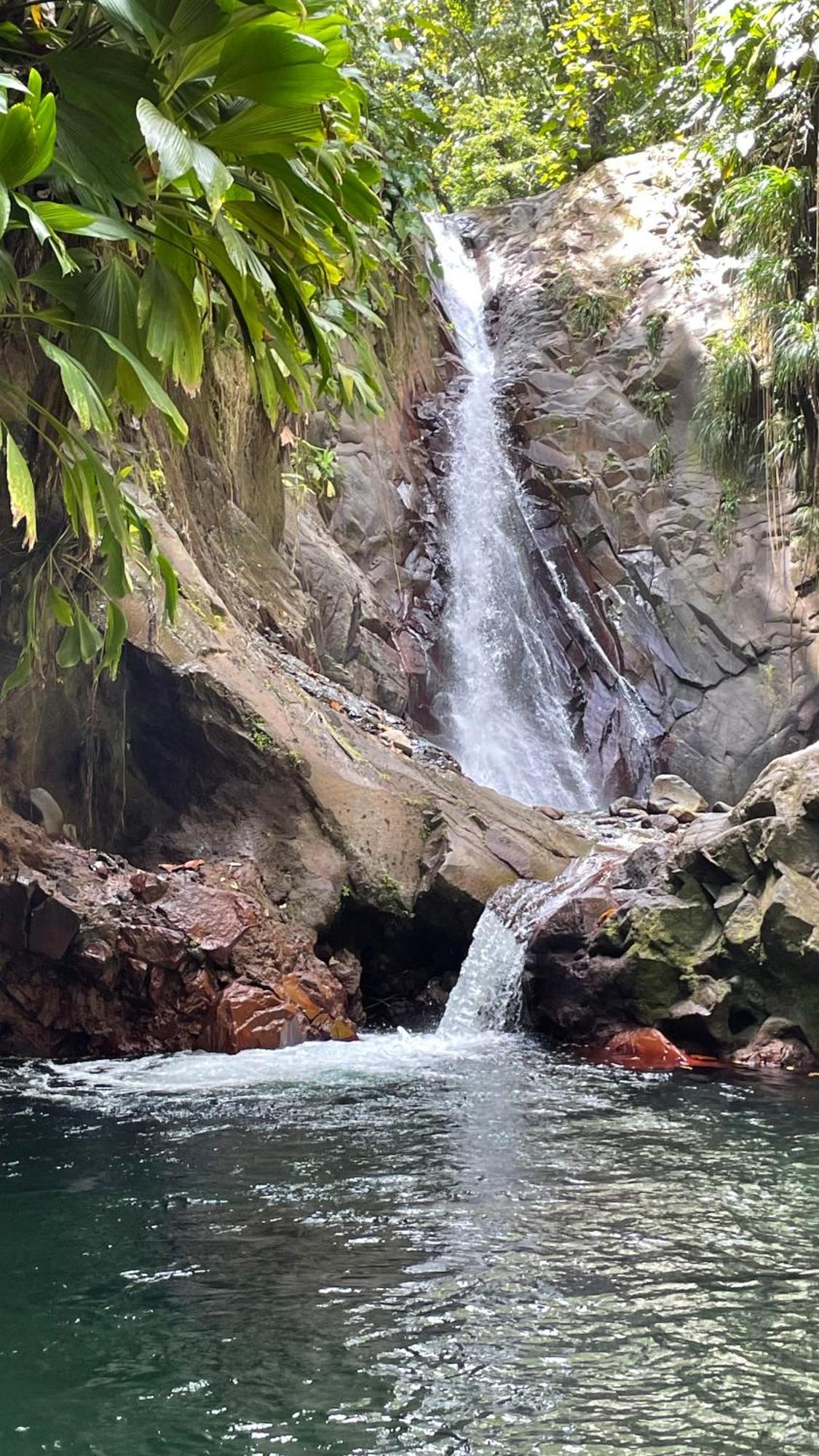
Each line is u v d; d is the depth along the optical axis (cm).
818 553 1569
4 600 823
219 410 1161
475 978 909
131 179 542
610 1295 369
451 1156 527
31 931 748
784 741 1559
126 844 927
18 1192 467
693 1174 502
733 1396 304
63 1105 619
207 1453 276
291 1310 356
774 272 1557
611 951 859
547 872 991
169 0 515
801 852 804
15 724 852
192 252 591
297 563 1395
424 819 975
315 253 627
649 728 1614
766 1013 805
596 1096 664
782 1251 407
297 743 950
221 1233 421
